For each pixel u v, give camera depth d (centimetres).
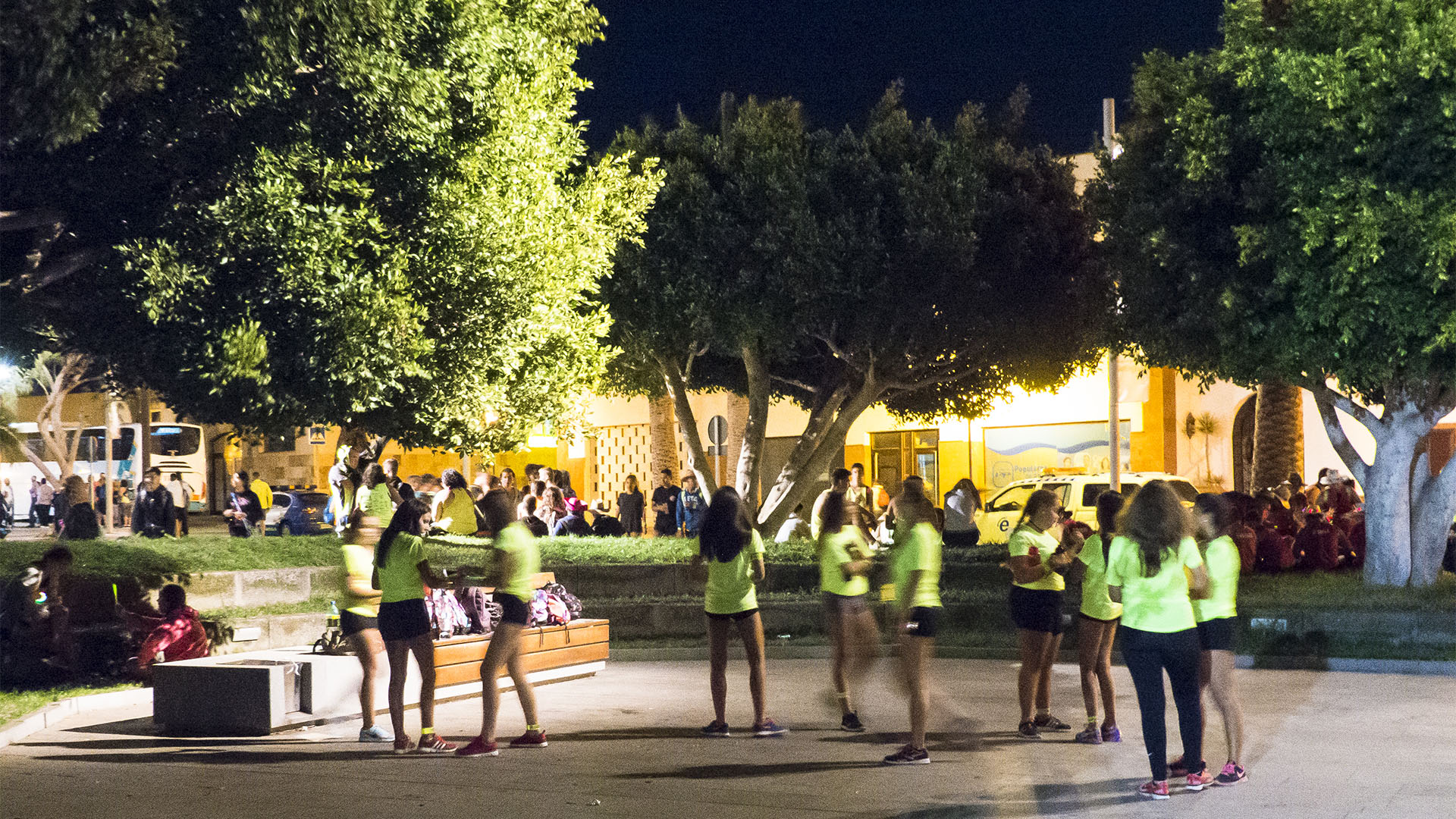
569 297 1761
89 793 816
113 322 1336
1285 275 1677
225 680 1048
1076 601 1661
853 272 2208
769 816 732
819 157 2283
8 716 1086
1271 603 1655
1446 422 2809
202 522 4781
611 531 2323
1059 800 764
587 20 1803
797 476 2397
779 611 1741
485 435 1722
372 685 1011
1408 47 1593
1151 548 764
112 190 1273
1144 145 1925
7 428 2541
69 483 2061
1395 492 1833
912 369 2412
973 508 2106
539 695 1270
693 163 2311
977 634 1664
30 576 1295
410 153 1402
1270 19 1870
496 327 1584
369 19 1312
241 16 1219
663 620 1734
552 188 1736
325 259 1329
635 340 2328
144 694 1238
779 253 2230
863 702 1192
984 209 2269
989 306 2286
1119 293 1981
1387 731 991
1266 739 959
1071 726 1035
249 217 1274
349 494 1808
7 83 1085
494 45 1512
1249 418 3012
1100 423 3116
